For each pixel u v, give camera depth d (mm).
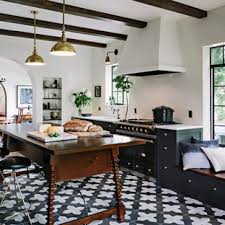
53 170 2455
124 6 3936
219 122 4312
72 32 5180
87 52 7137
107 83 6680
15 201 3365
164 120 4590
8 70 10945
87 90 6938
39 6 3588
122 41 6027
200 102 4336
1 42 5926
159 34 4406
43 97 6664
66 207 3209
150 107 5309
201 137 4242
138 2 3756
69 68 6871
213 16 4090
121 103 6328
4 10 4129
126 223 2812
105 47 6590
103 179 4371
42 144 2506
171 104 4848
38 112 6547
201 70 4312
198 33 4348
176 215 3018
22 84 11273
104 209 3156
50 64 6586
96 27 5094
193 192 3561
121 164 4996
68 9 3814
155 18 4484
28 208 3154
